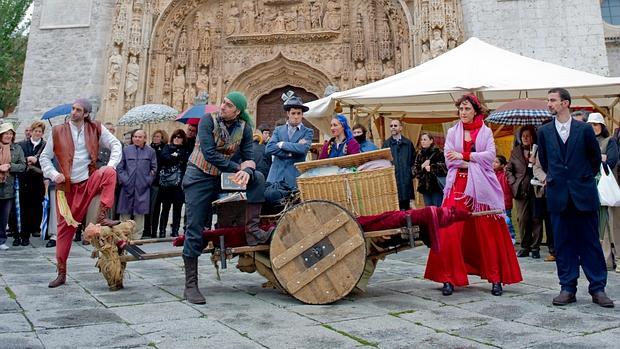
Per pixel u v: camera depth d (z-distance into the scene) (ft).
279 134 19.54
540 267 21.36
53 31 56.24
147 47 54.08
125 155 30.55
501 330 11.14
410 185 29.66
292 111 19.31
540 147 15.25
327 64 53.83
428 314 12.78
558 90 14.60
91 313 12.48
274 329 11.21
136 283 17.10
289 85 55.83
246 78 55.52
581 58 46.26
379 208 15.31
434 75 27.81
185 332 10.85
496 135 37.35
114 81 51.52
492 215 15.93
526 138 24.85
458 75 26.99
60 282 16.29
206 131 14.19
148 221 32.76
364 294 15.56
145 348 9.66
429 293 15.71
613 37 57.52
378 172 15.30
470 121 16.52
